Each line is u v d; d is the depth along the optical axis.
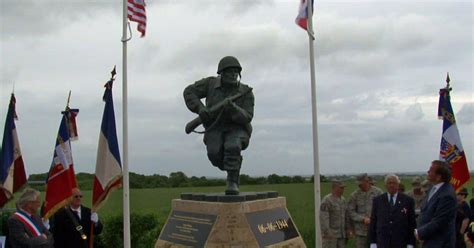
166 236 8.21
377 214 7.36
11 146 8.54
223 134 8.32
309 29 10.07
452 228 6.43
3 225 8.38
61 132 8.28
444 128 9.86
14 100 8.63
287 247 7.92
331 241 8.77
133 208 16.19
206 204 7.73
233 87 8.38
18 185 8.61
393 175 7.26
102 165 9.48
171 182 31.12
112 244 12.47
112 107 9.64
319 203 9.71
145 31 10.67
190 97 8.55
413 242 7.16
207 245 7.41
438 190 6.61
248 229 7.41
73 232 7.57
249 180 25.47
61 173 7.96
